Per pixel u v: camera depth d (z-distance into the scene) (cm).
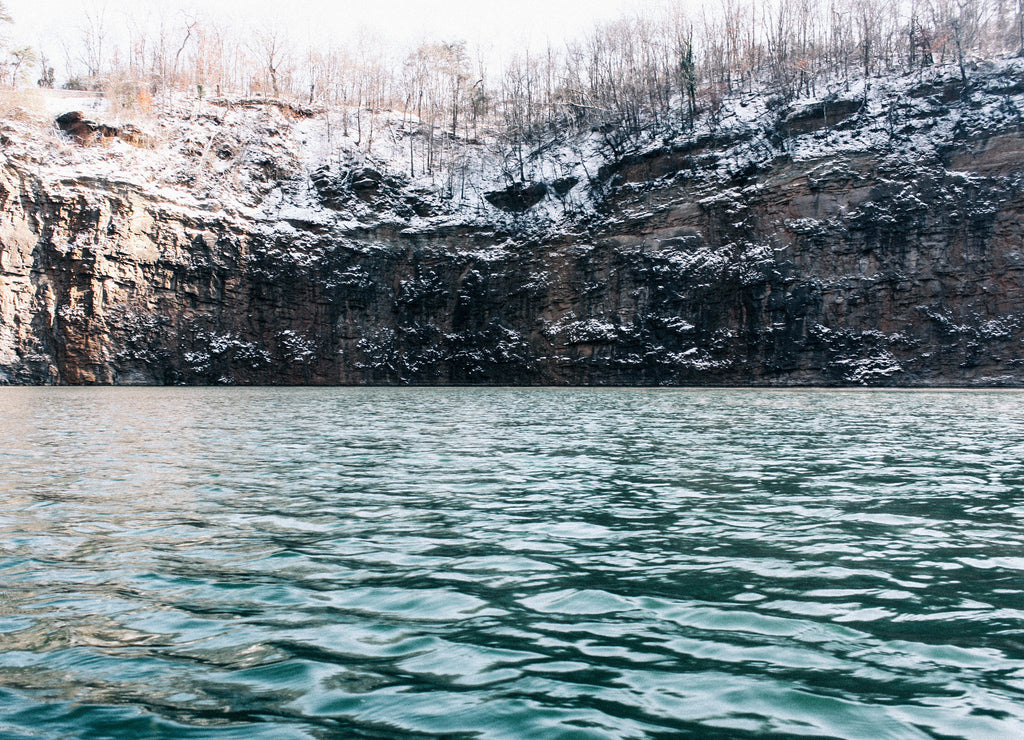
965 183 5009
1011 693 420
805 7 7194
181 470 1253
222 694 419
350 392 4716
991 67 5547
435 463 1355
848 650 486
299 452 1512
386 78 8825
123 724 380
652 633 518
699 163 5991
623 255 6019
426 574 660
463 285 6475
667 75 7338
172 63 8194
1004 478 1176
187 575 650
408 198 6819
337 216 6612
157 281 5766
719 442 1702
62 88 8550
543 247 6400
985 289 4916
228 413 2652
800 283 5359
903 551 736
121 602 576
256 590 610
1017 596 595
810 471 1252
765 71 7362
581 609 568
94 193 5628
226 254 6003
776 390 4797
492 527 843
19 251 5416
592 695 420
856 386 5088
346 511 925
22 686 425
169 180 6184
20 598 582
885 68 6638
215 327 5953
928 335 5034
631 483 1134
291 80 8725
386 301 6444
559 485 1117
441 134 7750
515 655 479
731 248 5666
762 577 651
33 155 5659
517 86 8169
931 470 1263
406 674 448
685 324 5716
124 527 829
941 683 434
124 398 3703
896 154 5259
